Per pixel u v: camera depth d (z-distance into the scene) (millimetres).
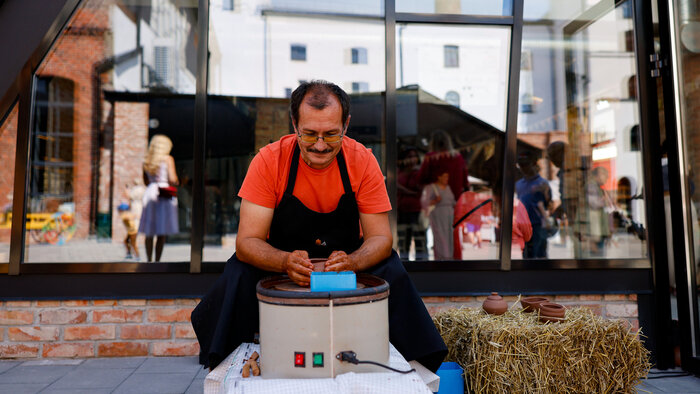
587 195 3186
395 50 3021
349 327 1157
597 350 1918
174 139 4027
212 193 3877
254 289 1486
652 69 2881
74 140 3482
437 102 3656
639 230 2973
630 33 3070
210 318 1521
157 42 3664
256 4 3467
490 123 3568
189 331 2766
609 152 3137
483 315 2088
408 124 3945
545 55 3383
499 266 2893
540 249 3178
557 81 3365
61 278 2750
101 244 3578
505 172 3057
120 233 3750
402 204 3885
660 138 2830
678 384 2420
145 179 3910
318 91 1353
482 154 3783
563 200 3240
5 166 2824
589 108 3240
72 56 3346
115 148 3852
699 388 2354
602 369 1919
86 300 2732
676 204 2746
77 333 2725
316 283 1192
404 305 1523
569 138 3332
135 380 2367
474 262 2889
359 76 3533
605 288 2879
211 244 3523
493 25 3086
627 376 1983
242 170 3908
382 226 1604
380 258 1502
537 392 1834
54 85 3193
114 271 2762
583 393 1893
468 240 3582
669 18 2814
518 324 1917
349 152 1558
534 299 2195
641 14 2945
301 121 1342
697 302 2682
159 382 2342
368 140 3480
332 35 3568
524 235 3197
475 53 3424
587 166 3227
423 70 3453
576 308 2164
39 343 2707
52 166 3197
